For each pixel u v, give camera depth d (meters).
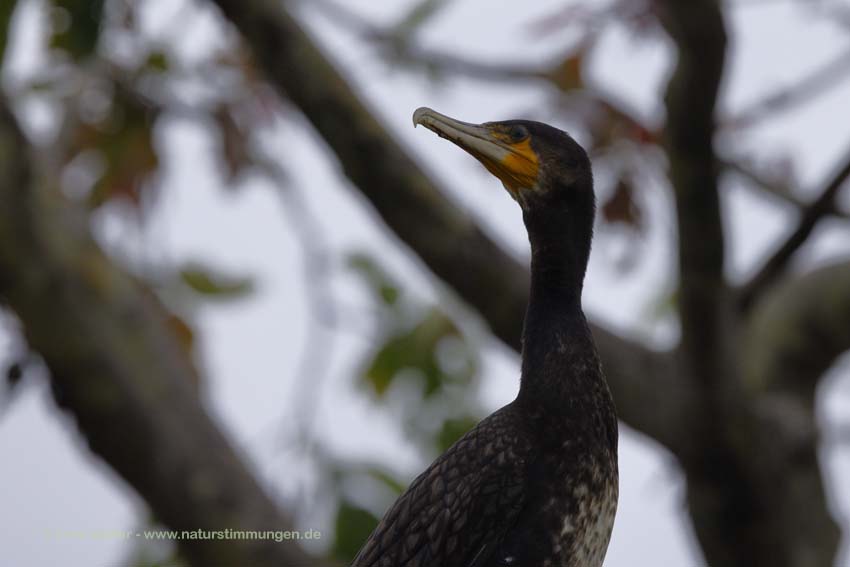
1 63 11.77
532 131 10.80
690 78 11.44
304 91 12.66
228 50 13.55
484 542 10.02
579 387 10.26
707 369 12.84
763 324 14.59
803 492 13.53
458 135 10.83
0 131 13.09
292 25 12.55
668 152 11.95
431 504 10.10
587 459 10.12
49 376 13.28
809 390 14.55
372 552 10.20
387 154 12.70
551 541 10.00
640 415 13.30
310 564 12.92
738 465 13.27
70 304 13.16
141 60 13.16
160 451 13.30
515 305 12.96
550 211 10.66
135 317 13.50
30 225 13.10
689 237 12.21
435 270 13.00
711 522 13.62
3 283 13.15
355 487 12.89
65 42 11.80
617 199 13.01
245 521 13.20
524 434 10.12
